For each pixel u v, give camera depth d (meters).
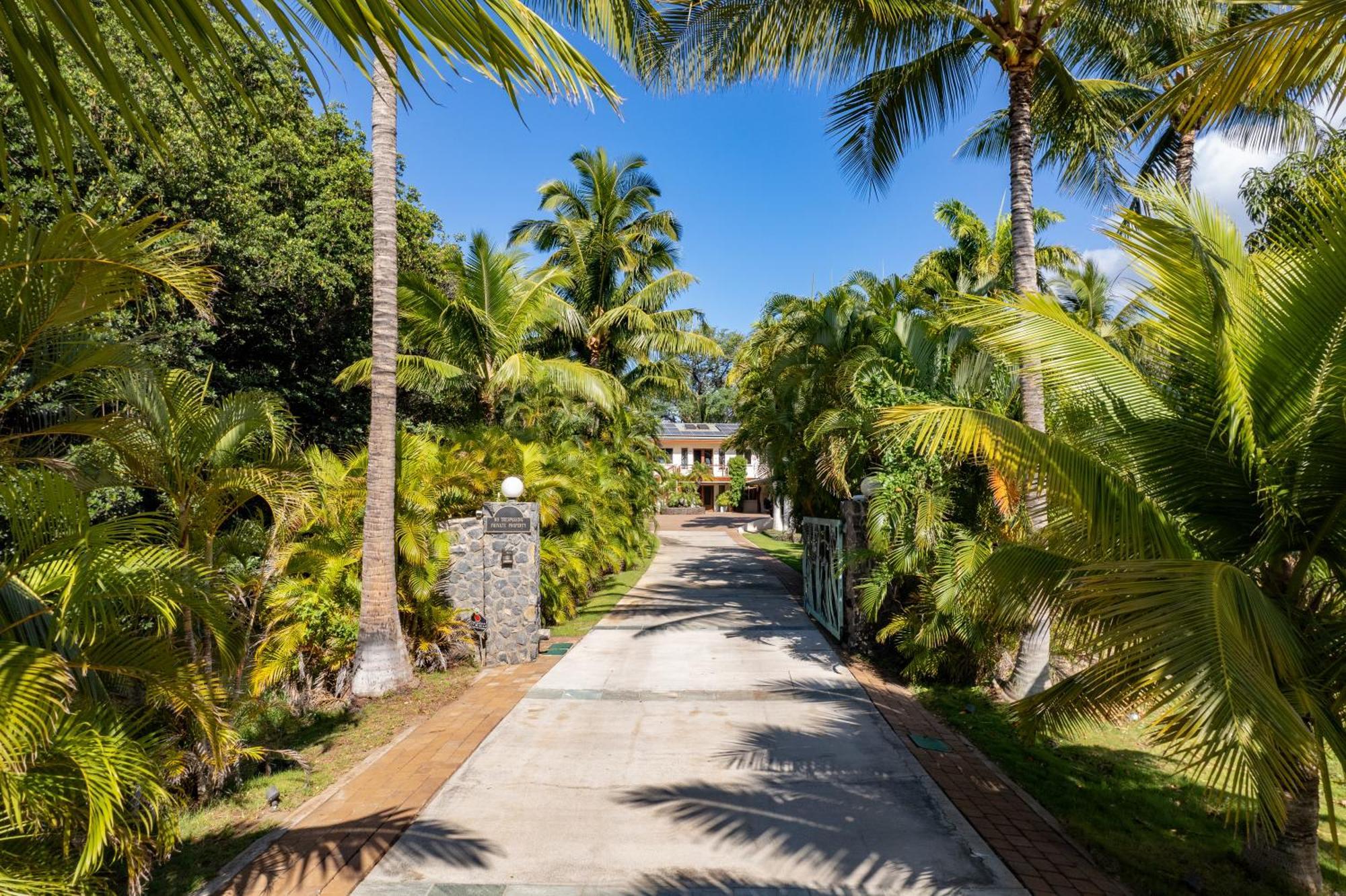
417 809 4.92
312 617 7.91
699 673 8.70
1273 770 2.66
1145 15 8.02
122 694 3.98
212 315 3.47
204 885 3.95
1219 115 4.01
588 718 6.95
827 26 7.82
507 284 14.19
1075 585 4.12
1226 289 4.02
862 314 10.62
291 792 5.27
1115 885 4.02
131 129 1.75
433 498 9.34
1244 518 4.22
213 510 5.04
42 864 2.90
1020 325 4.70
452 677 8.58
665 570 20.38
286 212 12.65
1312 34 3.50
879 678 8.62
